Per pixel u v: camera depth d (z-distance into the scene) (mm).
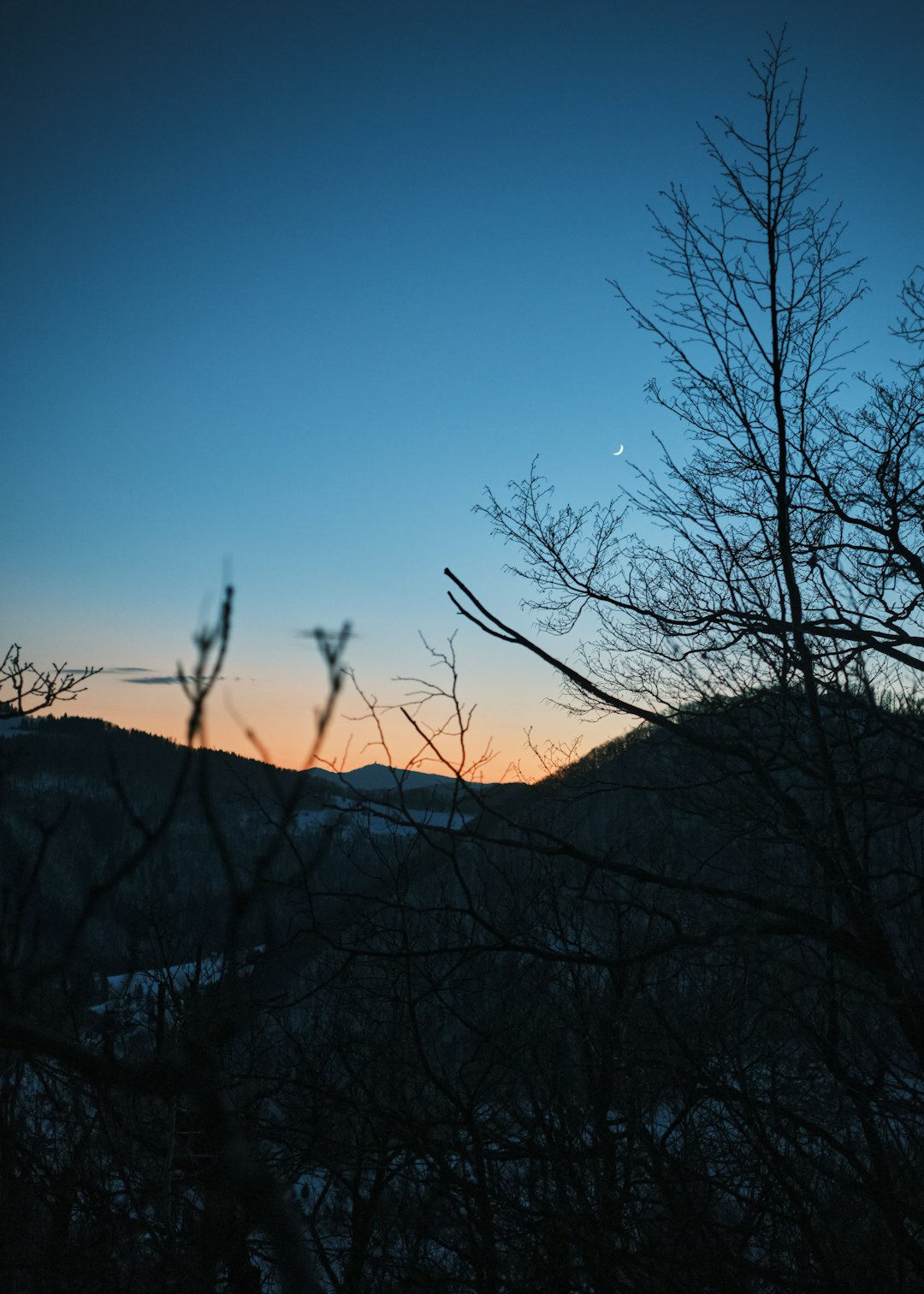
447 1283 5520
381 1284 5535
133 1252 4660
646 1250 5012
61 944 1435
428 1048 6262
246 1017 1428
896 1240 4746
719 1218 6020
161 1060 1515
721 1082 5223
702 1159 5559
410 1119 5312
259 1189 1560
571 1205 5414
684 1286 4980
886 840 5781
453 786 4965
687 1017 5652
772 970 5348
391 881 5543
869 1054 5523
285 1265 1554
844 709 5027
